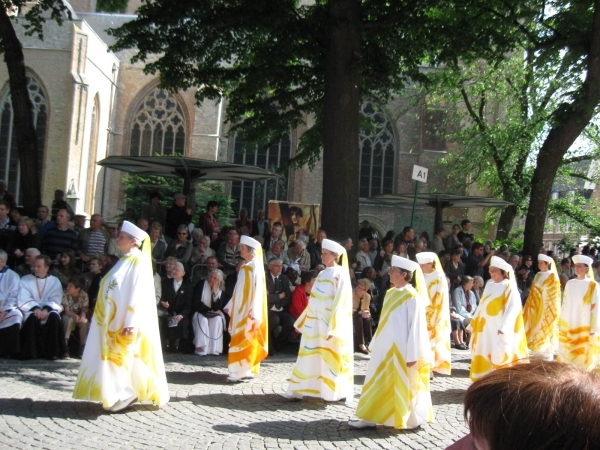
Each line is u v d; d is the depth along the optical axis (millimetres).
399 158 38844
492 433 1398
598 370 1482
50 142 34469
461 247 16797
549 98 26047
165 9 16750
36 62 34594
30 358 10969
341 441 7246
